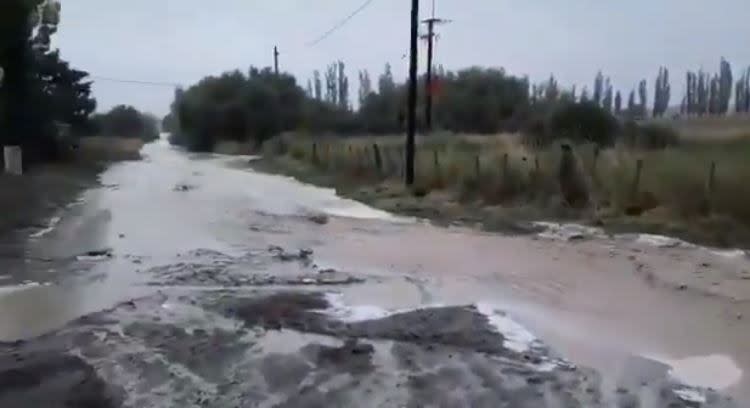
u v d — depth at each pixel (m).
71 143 38.53
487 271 10.78
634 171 16.25
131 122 102.25
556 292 9.41
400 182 22.94
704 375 6.32
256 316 8.09
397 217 17.44
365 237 14.22
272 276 10.27
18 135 31.30
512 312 8.38
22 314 8.08
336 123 65.31
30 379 6.00
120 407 5.45
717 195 14.00
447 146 26.77
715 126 33.53
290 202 21.09
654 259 11.42
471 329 7.63
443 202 18.88
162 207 19.34
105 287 9.46
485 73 62.31
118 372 6.20
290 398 5.64
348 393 5.76
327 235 14.49
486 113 55.38
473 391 5.82
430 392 5.79
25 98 31.48
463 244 13.30
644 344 7.19
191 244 13.03
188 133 76.94
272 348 6.92
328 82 98.62
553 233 14.21
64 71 39.09
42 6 35.75
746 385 6.08
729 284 9.73
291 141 47.91
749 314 8.28
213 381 6.02
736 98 84.81
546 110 42.97
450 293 9.35
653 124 33.88
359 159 27.55
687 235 13.23
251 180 30.53
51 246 12.52
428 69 41.47
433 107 55.62
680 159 16.22
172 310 8.31
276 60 72.50
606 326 7.83
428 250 12.66
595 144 21.27
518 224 15.30
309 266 11.11
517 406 5.53
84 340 7.09
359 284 9.85
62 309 8.31
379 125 62.81
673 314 8.30
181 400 5.60
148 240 13.39
